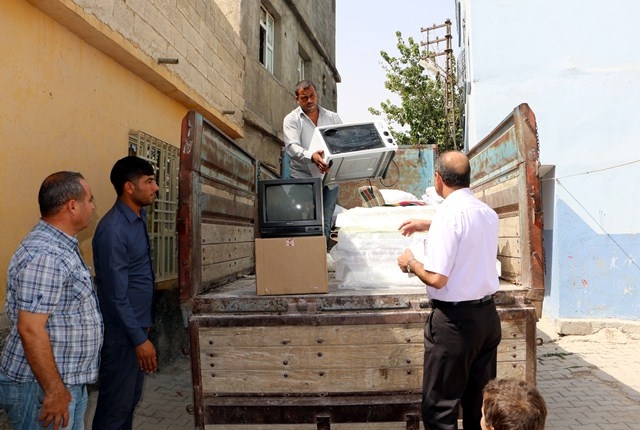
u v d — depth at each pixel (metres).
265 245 2.79
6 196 3.19
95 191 4.19
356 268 3.04
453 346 2.53
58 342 2.19
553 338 6.55
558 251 6.97
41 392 2.17
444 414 2.56
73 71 3.90
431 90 17.73
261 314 2.73
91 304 2.32
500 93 7.04
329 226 4.45
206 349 2.72
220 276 3.35
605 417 3.98
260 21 9.00
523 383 1.74
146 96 5.12
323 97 13.19
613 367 5.36
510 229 3.10
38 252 2.11
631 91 6.89
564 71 6.97
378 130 3.86
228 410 2.72
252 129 8.34
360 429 2.79
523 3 7.03
